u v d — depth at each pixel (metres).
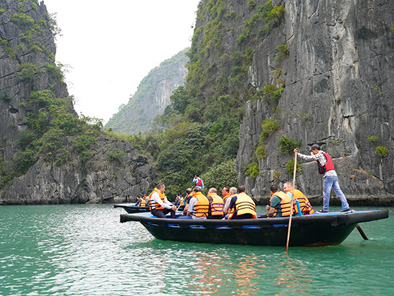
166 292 6.05
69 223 19.62
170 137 57.06
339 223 8.52
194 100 64.19
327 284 6.29
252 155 38.06
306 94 30.75
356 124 26.67
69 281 6.93
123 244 11.44
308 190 29.05
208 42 64.56
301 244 9.45
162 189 12.34
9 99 60.69
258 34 50.28
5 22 64.69
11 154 59.50
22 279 7.14
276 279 6.65
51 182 53.94
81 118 60.06
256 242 9.91
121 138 59.78
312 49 30.09
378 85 25.69
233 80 53.41
